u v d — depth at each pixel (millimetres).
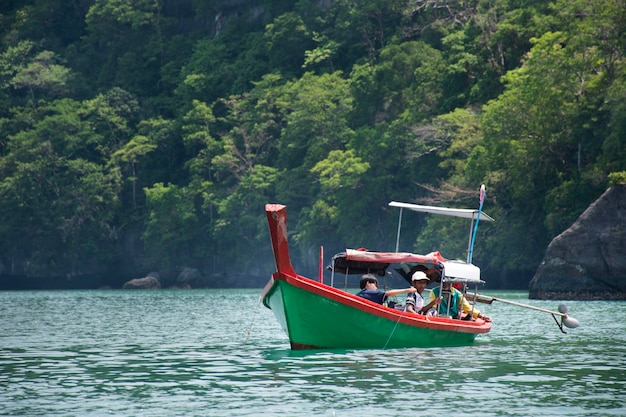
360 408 37719
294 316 56281
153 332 79625
